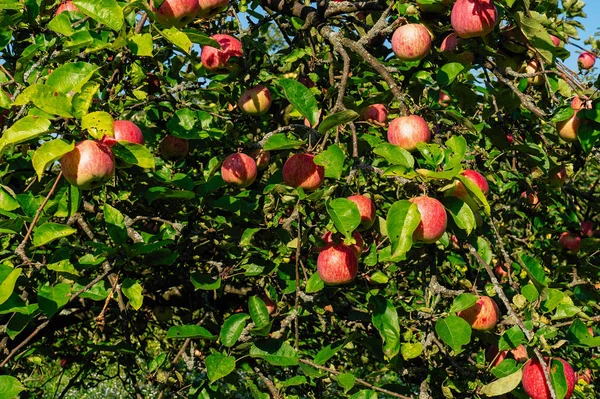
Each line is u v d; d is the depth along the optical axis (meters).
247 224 2.21
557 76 2.20
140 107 2.22
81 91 1.76
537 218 2.68
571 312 1.98
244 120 2.37
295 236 2.15
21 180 2.29
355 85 2.42
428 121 2.14
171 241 1.96
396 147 1.87
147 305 2.53
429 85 2.25
